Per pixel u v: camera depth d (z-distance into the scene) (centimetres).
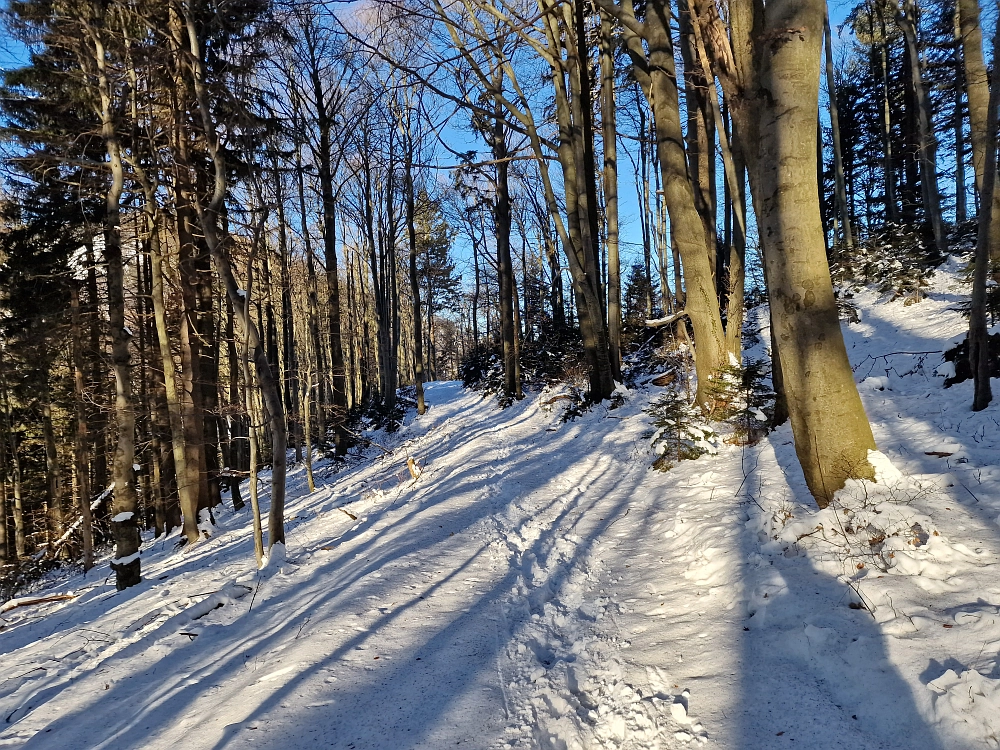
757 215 599
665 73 890
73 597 875
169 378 1078
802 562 366
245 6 775
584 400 1414
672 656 322
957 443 512
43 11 843
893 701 232
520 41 1138
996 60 591
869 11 2122
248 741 292
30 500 1981
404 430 2075
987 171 601
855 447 427
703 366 891
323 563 622
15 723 365
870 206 2762
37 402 1642
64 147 955
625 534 583
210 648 439
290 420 1488
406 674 350
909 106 1931
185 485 1101
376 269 2327
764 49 438
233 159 1023
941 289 1303
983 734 203
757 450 696
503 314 2050
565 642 379
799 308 434
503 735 281
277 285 1325
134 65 864
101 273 1303
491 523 693
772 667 283
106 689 393
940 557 323
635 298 2962
